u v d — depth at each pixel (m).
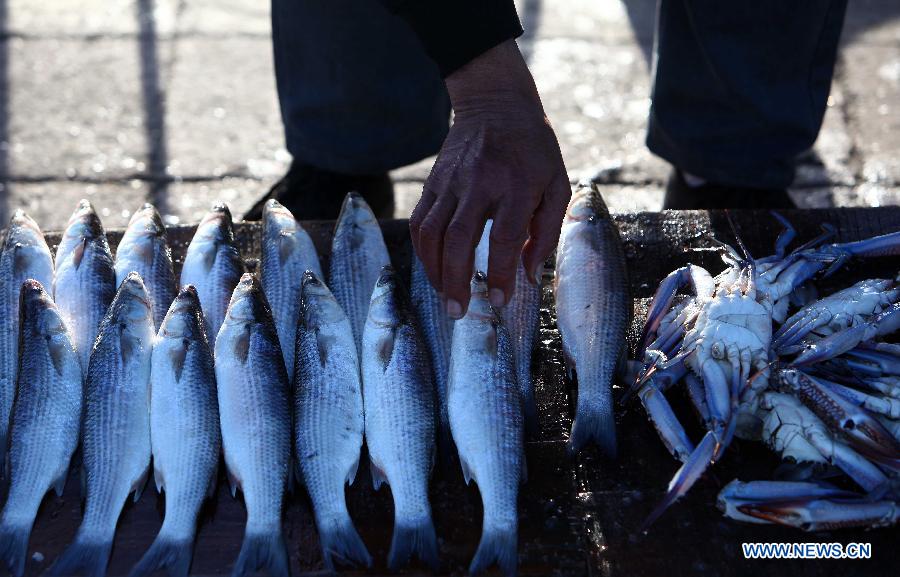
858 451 2.50
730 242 3.33
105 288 3.12
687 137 4.26
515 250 2.37
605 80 5.87
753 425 2.71
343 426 2.69
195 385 2.73
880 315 2.81
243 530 2.54
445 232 2.38
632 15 6.39
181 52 6.08
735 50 3.83
